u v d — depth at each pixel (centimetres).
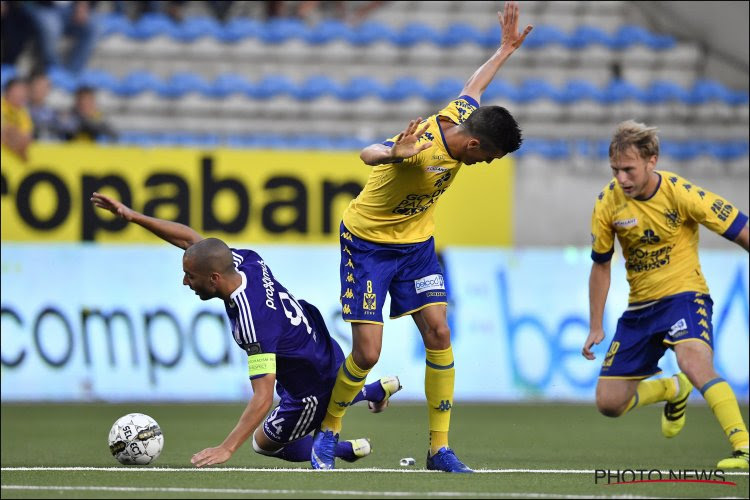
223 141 5059
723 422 1995
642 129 2002
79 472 1878
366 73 5459
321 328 2038
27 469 1947
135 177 4012
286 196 4078
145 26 5334
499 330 4166
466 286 4159
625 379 2195
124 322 3997
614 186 2133
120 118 5053
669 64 5594
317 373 1991
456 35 5562
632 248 2120
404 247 1961
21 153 3972
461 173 4197
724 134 5344
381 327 1956
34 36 5028
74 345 3966
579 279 4225
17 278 3934
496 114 1867
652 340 2153
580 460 2344
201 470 1923
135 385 3988
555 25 5662
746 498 1530
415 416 3641
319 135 5134
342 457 2120
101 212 4000
